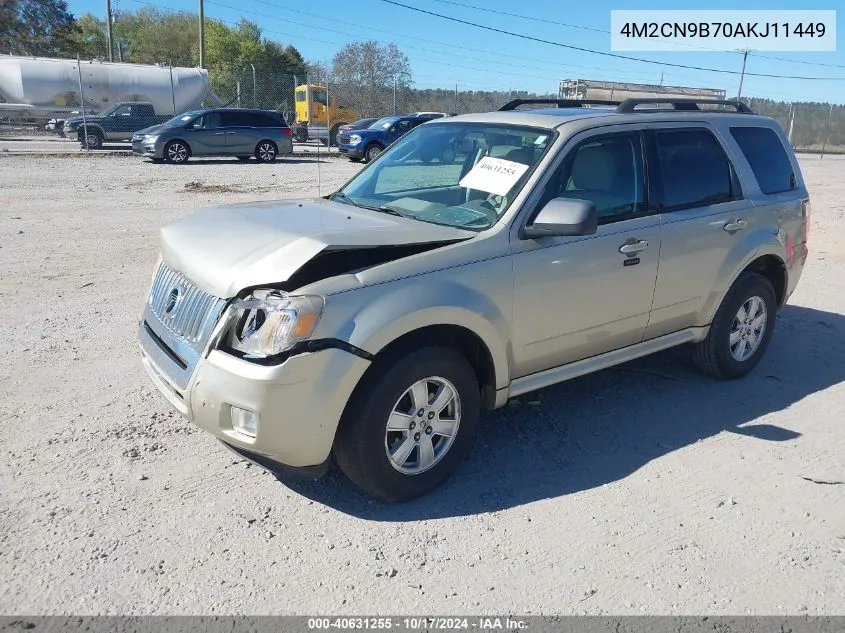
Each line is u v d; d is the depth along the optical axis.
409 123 26.09
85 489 3.60
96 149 26.92
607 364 4.45
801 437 4.45
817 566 3.21
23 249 8.85
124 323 6.18
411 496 3.62
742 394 5.11
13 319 6.17
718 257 4.84
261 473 3.83
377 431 3.38
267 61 64.62
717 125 5.05
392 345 3.45
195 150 22.61
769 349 6.11
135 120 27.55
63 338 5.74
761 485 3.88
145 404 4.57
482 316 3.61
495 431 4.43
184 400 3.36
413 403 3.53
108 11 47.91
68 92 30.59
